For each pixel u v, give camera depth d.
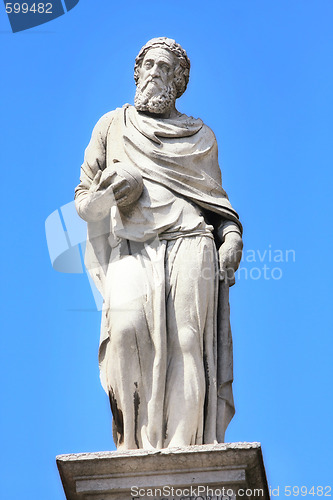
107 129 20.19
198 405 18.33
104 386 18.72
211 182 19.83
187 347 18.53
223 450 17.23
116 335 18.47
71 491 17.55
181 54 20.50
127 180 19.19
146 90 20.25
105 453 17.34
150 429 18.20
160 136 19.92
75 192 20.00
